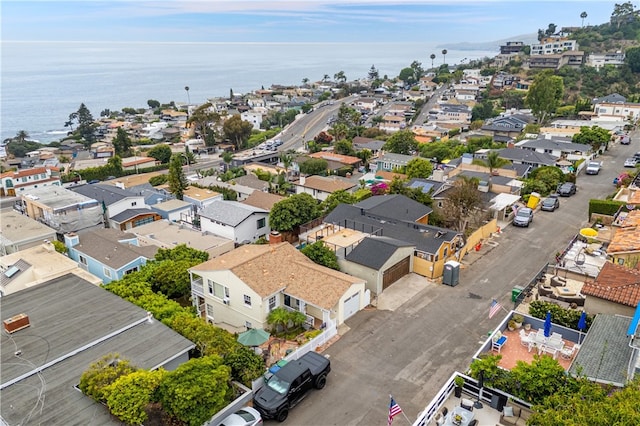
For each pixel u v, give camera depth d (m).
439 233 41.66
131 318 28.67
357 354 29.50
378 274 35.88
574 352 25.95
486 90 193.25
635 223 38.38
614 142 86.56
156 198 69.25
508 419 20.88
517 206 53.06
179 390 21.25
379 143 125.88
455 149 98.94
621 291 27.45
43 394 22.41
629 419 15.48
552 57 194.50
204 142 158.38
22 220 53.59
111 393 21.06
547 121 118.44
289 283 33.38
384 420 24.17
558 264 37.25
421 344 30.39
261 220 56.59
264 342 28.83
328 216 48.34
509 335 28.11
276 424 23.97
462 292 36.75
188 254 41.34
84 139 180.50
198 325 28.36
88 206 58.59
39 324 28.16
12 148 159.50
